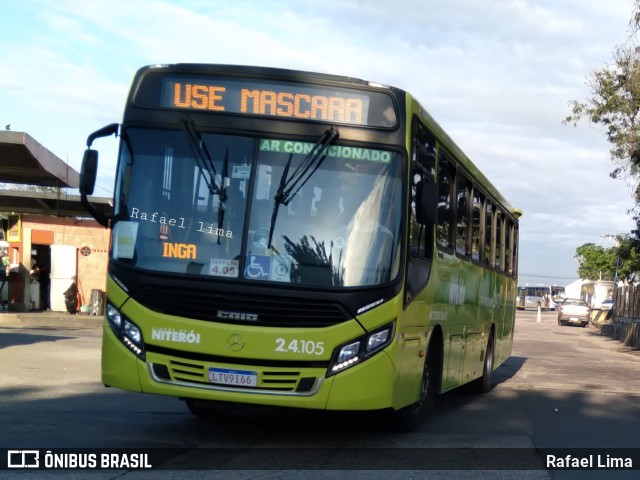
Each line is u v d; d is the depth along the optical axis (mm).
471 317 11680
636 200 28266
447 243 9664
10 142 18438
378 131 7504
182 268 7211
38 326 24250
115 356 7211
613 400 13016
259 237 7234
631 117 26359
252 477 6469
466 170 10953
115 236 7418
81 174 7617
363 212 7324
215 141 7488
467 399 12844
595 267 107125
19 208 29766
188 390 7027
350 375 7008
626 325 35969
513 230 17391
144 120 7609
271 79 7566
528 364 20750
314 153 7410
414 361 8039
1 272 28016
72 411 9359
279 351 6977
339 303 7062
